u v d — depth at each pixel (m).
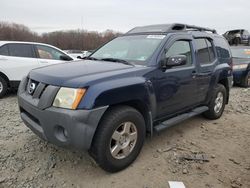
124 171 3.39
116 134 3.23
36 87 3.29
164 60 3.85
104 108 3.02
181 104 4.36
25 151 3.78
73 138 2.91
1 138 4.18
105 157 3.14
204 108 5.04
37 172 3.30
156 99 3.75
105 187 3.07
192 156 3.84
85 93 2.94
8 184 3.05
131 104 3.54
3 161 3.49
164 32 4.31
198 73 4.61
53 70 3.44
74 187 3.05
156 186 3.11
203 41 5.02
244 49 10.28
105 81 3.11
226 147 4.24
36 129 3.24
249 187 3.16
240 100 7.62
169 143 4.27
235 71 9.72
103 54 4.52
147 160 3.68
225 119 5.68
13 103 6.43
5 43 7.03
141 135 3.54
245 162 3.77
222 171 3.50
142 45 4.16
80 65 3.70
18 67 7.09
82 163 3.54
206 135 4.70
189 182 3.22
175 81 4.05
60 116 2.92
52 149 3.86
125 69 3.49
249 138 4.66
